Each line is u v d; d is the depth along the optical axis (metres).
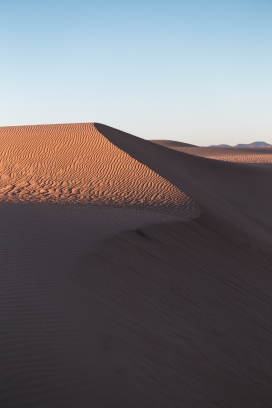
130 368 4.94
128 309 6.80
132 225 11.43
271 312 9.88
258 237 17.06
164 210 17.27
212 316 8.24
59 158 26.88
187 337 6.80
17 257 7.59
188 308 8.09
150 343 5.91
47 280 6.74
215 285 10.00
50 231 9.61
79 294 6.48
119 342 5.49
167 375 5.28
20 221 10.16
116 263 8.60
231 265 12.03
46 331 5.16
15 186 22.89
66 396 4.09
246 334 8.12
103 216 12.14
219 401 5.33
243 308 9.38
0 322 5.14
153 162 27.11
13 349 4.62
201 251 12.05
